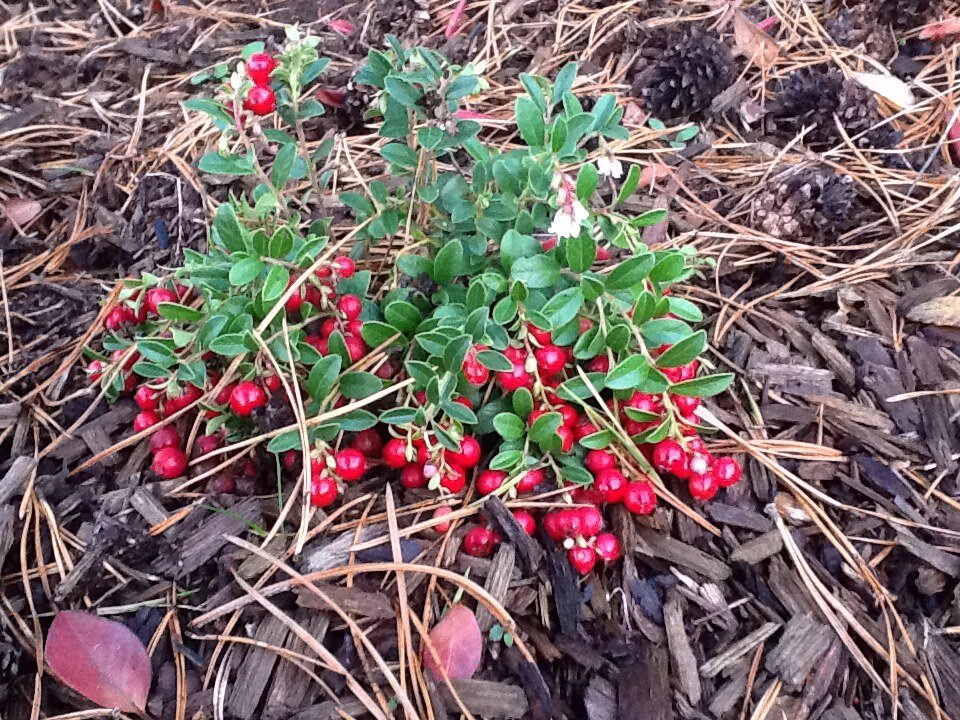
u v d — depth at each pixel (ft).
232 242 0.82
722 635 0.83
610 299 0.83
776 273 1.09
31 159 1.20
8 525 0.85
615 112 0.92
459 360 0.79
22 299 1.07
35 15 1.40
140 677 0.76
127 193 1.17
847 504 0.91
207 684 0.78
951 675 0.81
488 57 1.31
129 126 1.25
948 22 1.32
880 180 1.17
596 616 0.83
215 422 0.86
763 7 1.39
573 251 0.82
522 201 0.89
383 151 0.88
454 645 0.79
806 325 1.04
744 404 0.97
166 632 0.80
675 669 0.81
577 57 1.32
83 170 1.19
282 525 0.85
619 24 1.35
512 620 0.80
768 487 0.91
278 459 0.85
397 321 0.87
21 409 0.95
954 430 0.95
